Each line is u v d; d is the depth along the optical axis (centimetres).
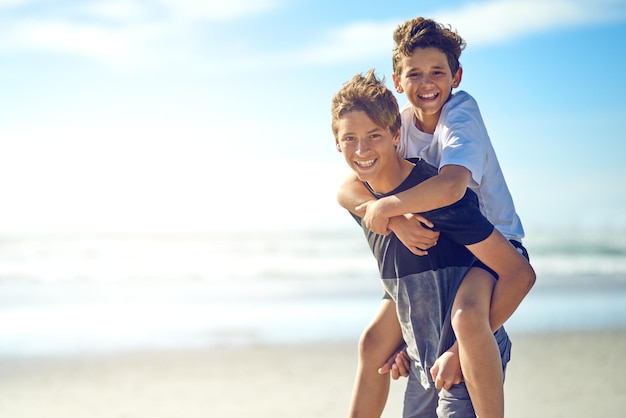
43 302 1320
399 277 322
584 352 804
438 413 315
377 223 316
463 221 304
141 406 629
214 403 629
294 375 732
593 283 1492
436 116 354
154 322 1081
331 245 2603
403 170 327
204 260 2214
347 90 321
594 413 550
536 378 676
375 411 345
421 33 351
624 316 1056
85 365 808
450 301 314
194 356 838
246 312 1155
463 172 312
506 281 307
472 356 296
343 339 916
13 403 650
